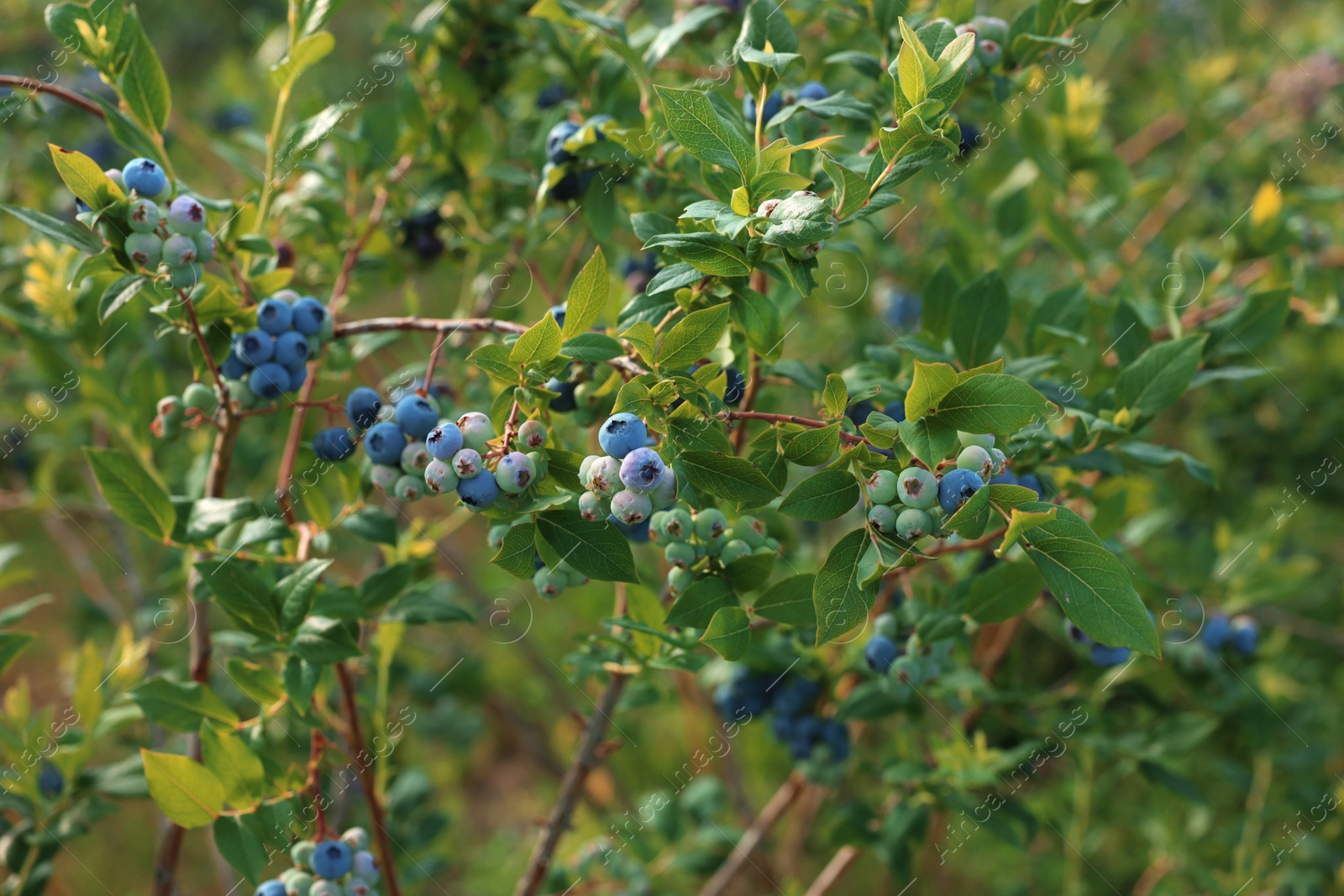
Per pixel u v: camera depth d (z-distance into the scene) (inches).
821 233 41.9
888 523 42.0
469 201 53.7
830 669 53.5
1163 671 58.3
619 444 42.1
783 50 46.2
